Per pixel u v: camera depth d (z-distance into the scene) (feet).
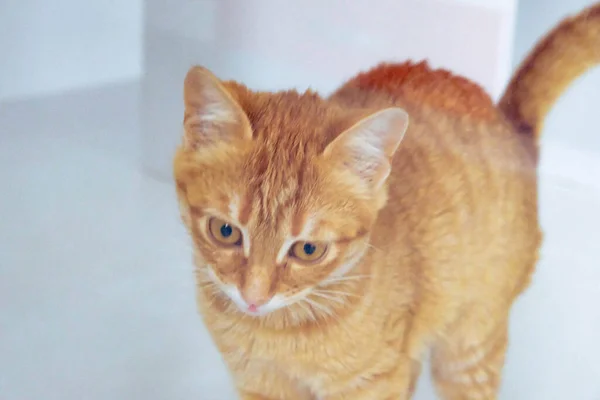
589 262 2.49
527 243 2.46
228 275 2.18
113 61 2.25
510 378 2.58
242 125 2.11
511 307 2.52
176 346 2.43
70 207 2.34
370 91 2.29
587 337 2.55
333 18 2.25
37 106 2.28
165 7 2.22
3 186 2.33
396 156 2.25
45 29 2.24
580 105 2.36
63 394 2.46
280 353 2.37
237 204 2.12
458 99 2.33
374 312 2.32
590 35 2.29
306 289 2.20
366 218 2.18
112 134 2.28
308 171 2.10
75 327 2.42
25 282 2.39
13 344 2.42
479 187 2.37
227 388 2.48
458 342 2.50
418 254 2.33
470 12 2.28
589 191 2.43
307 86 2.27
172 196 2.27
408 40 2.28
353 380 2.43
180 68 2.23
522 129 2.38
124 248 2.35
